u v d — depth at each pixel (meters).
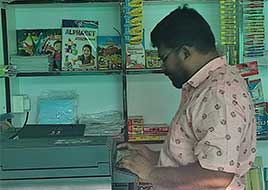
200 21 1.59
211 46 1.58
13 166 1.07
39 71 2.67
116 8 2.78
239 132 1.40
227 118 1.40
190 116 1.49
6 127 1.49
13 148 1.08
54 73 2.68
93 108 2.84
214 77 1.51
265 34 2.75
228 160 1.38
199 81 1.54
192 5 2.75
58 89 2.83
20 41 2.75
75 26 2.72
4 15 2.62
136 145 1.55
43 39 2.74
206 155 1.40
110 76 2.84
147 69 2.66
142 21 2.61
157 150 1.59
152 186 1.27
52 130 1.33
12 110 2.65
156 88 2.79
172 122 1.64
